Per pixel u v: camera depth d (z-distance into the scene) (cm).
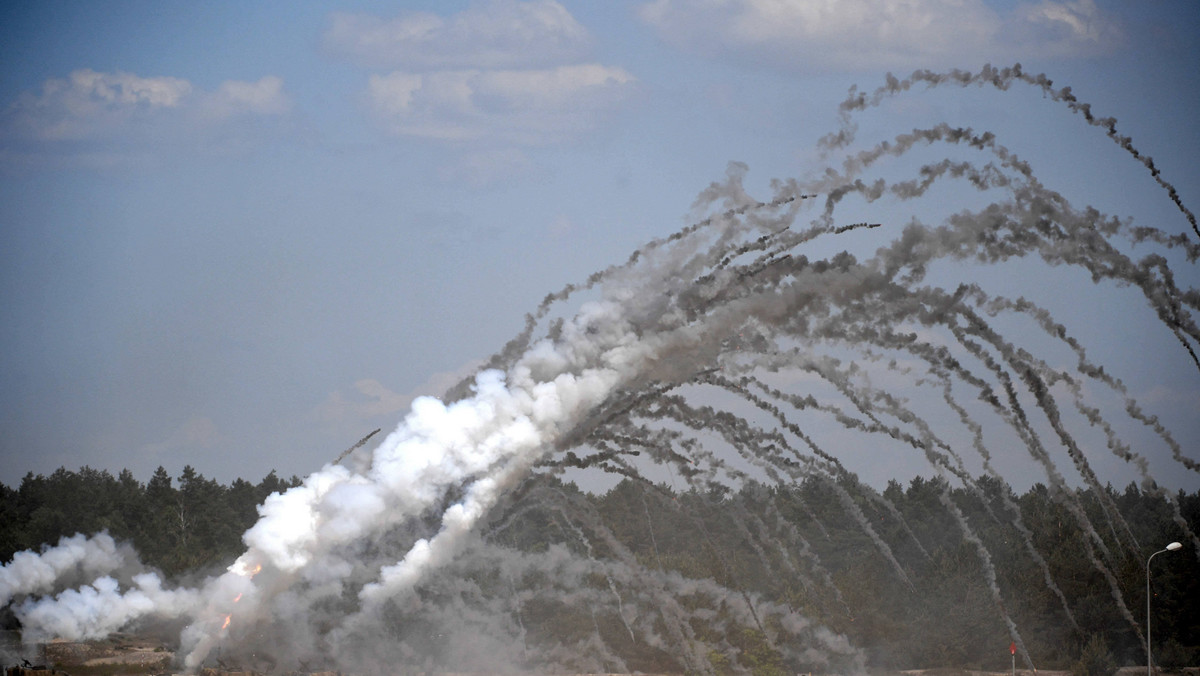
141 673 11294
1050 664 15050
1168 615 15400
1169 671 14438
